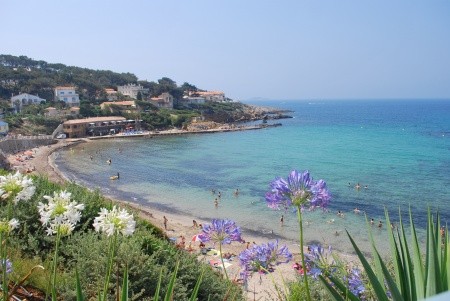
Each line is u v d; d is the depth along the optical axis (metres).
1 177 3.27
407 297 2.40
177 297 8.03
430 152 82.06
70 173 63.25
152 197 48.34
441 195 45.62
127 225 3.10
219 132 129.12
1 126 94.81
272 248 3.82
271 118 187.62
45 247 9.05
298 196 2.86
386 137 112.19
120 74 186.75
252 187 52.12
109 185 54.97
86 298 7.05
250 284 14.44
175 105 163.12
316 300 5.11
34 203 9.48
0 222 3.26
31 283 7.02
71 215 3.12
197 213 41.28
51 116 113.75
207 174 62.12
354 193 47.22
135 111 134.50
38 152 83.06
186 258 9.79
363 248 28.19
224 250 25.77
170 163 72.88
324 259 3.54
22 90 133.62
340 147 92.38
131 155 82.69
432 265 2.18
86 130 113.12
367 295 3.40
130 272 7.78
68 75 149.88
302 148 91.62
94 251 7.95
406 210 39.12
